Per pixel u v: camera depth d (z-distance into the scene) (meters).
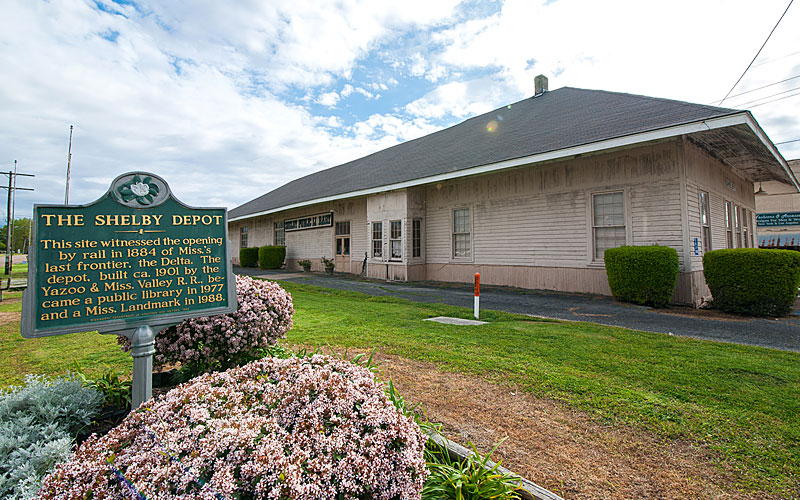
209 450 1.67
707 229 11.17
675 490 2.38
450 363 4.71
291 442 1.83
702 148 11.02
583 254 11.45
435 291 12.51
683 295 9.62
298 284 14.92
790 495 2.31
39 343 6.03
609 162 10.97
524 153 11.38
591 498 2.31
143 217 3.10
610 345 5.49
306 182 30.03
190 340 3.50
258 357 4.02
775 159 12.32
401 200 15.74
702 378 4.14
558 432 3.07
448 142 17.92
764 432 3.02
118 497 1.55
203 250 3.34
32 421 2.50
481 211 14.13
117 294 2.97
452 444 2.71
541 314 8.44
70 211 2.85
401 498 1.81
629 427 3.14
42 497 1.60
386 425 2.00
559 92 17.14
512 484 2.27
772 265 8.23
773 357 4.95
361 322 7.21
